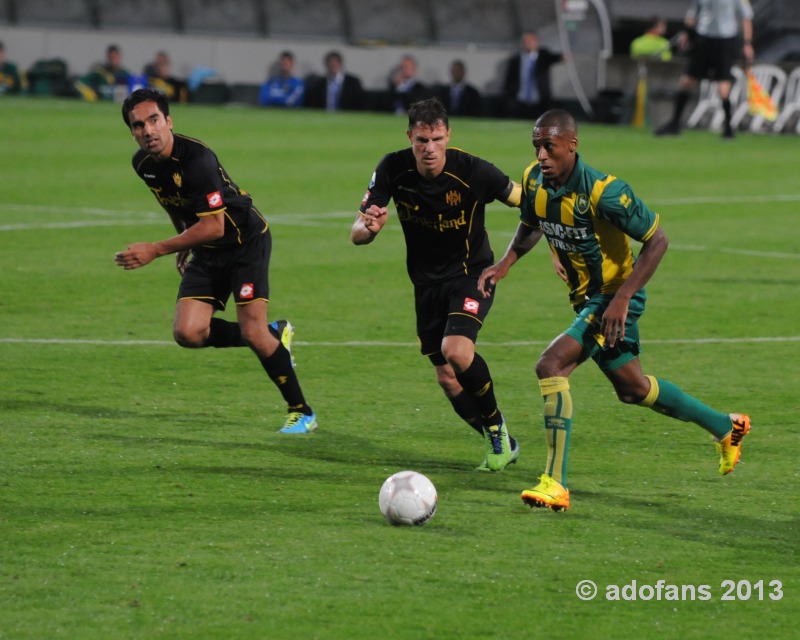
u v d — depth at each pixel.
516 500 17.31
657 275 35.38
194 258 21.08
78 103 85.31
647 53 84.44
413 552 15.12
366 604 13.58
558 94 89.12
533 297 32.38
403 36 99.56
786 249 39.59
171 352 26.03
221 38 94.44
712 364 25.58
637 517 16.58
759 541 15.70
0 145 61.53
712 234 42.22
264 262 20.78
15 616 13.16
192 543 15.31
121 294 31.62
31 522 15.99
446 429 21.03
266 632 12.88
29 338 26.88
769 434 20.69
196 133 68.50
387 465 18.94
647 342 27.58
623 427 21.14
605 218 16.45
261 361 20.50
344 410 22.08
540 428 21.22
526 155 61.53
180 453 19.30
